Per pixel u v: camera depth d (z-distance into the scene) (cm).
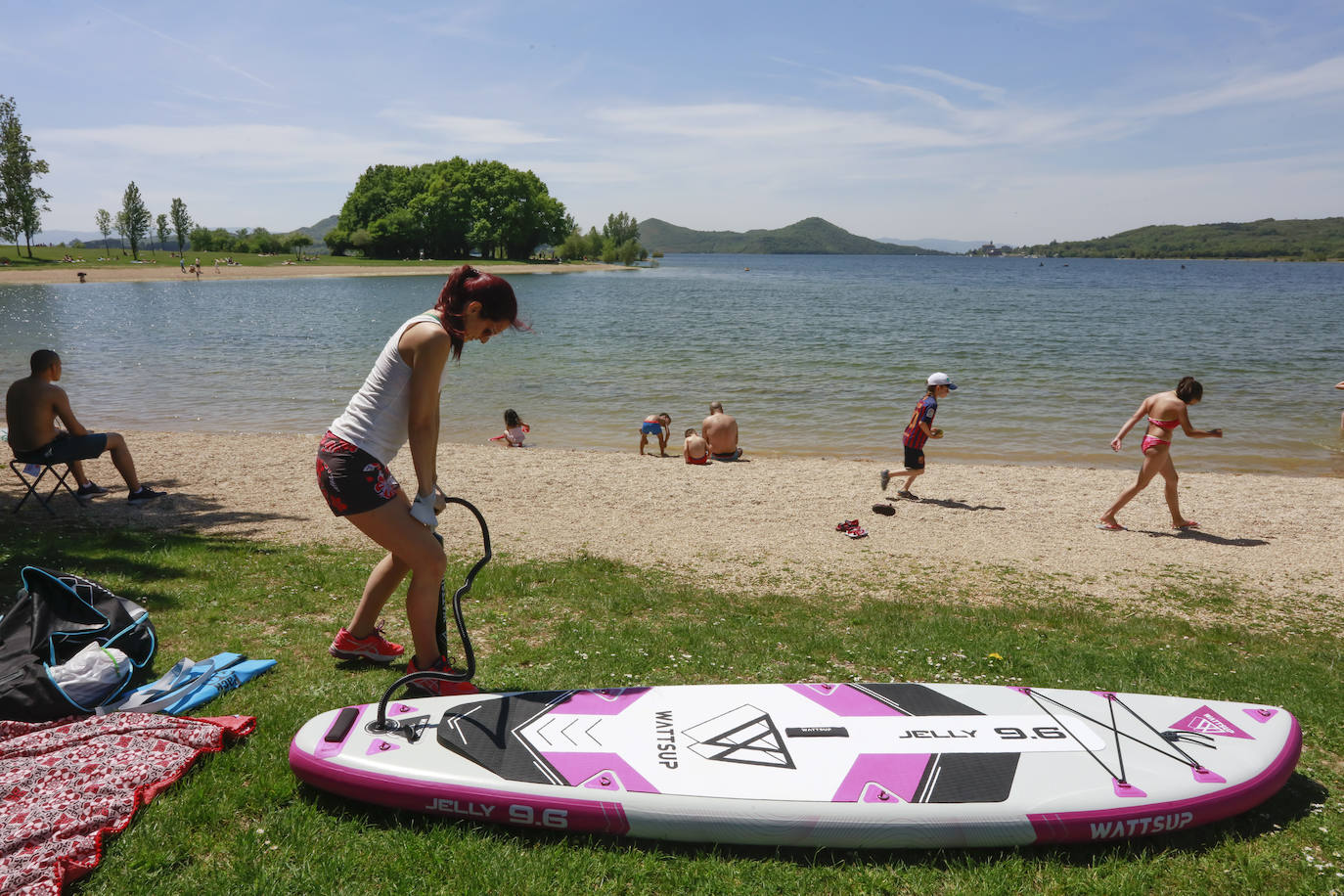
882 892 289
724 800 317
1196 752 361
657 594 646
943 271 18688
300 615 549
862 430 1673
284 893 272
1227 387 2238
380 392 377
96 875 274
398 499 389
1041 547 881
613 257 15038
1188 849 321
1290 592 744
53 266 8581
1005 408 1916
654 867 298
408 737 349
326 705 401
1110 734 371
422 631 409
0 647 412
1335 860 313
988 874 298
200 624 519
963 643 554
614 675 469
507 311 380
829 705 388
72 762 327
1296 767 383
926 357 2769
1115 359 2767
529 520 923
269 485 1030
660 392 2073
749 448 1509
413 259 11819
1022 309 5491
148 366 2377
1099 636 598
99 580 591
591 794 318
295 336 3164
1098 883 294
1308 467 1437
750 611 625
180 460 1175
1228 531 957
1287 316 5034
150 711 383
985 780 335
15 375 2105
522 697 385
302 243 12950
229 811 313
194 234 12975
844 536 902
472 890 279
